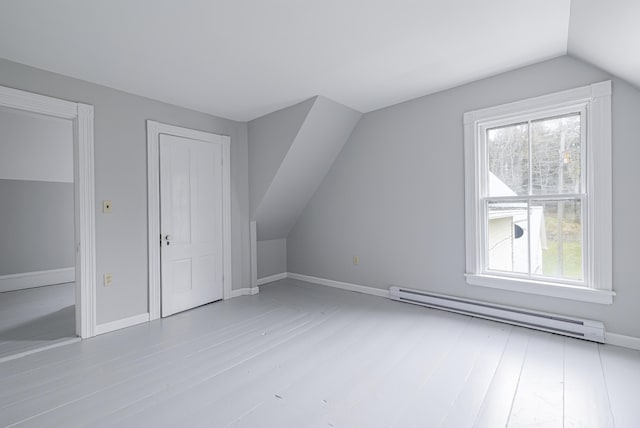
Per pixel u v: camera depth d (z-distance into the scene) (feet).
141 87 9.73
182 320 10.46
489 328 9.20
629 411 5.44
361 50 7.88
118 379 6.77
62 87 8.73
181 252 11.39
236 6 6.02
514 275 9.53
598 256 8.05
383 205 12.44
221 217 12.75
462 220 10.40
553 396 5.91
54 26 6.51
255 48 7.64
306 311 11.12
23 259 15.37
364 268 13.24
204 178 12.16
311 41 7.41
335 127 12.53
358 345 8.29
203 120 12.18
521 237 9.45
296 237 15.99
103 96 9.51
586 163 8.32
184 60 8.13
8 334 9.30
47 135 15.56
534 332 8.83
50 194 16.17
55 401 6.00
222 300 12.62
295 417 5.48
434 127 10.91
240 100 11.02
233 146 13.23
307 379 6.68
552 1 6.11
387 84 10.08
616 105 7.75
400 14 6.46
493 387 6.25
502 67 9.05
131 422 5.39
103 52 7.63
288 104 11.59
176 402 5.94
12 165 14.76
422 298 11.24
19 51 7.50
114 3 5.81
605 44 6.68
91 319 9.13
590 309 8.24
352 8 6.20
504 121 9.59
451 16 6.57
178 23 6.53
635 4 5.07
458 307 10.38
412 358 7.51
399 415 5.49
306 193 14.57
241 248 13.53
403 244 11.92
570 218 8.66
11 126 14.56
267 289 14.20
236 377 6.80
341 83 9.91
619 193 7.77
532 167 9.23
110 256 9.58
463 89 10.21
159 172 10.80
